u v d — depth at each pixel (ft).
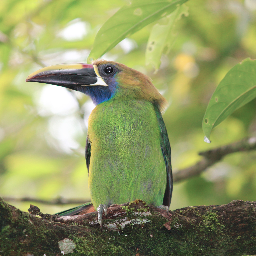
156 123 29.27
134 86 31.42
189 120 44.29
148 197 28.19
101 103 30.86
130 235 20.77
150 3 23.97
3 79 43.14
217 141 44.55
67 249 18.28
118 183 27.91
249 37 42.83
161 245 20.95
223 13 41.55
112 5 39.17
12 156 46.11
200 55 44.83
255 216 21.13
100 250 19.20
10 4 38.27
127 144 27.86
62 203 37.96
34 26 40.27
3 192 47.06
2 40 38.68
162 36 30.25
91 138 29.01
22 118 50.52
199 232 21.12
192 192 43.09
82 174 43.60
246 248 21.16
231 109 23.22
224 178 42.19
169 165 31.22
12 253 16.89
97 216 20.67
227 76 21.81
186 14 29.45
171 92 44.83
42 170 44.47
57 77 32.22
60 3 37.70
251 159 41.88
